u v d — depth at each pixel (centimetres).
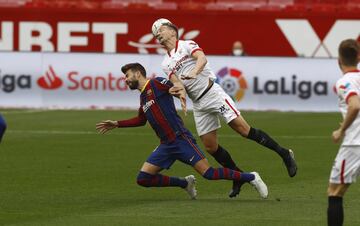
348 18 8556
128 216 3234
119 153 5191
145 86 3503
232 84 7944
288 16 8600
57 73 8106
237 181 3575
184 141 3512
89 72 8069
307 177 4269
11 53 8138
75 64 8088
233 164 3762
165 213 3297
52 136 6041
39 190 3878
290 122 6969
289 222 3089
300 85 7869
